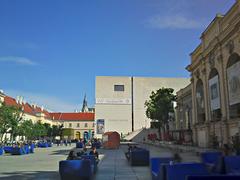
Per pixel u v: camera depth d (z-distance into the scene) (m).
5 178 16.27
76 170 13.14
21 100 114.69
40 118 124.62
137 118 104.31
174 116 64.19
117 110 104.31
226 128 33.31
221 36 33.53
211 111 38.81
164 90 63.25
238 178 6.65
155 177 12.63
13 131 65.88
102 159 27.44
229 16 32.53
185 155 29.66
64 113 146.62
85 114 143.88
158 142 56.91
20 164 24.88
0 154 38.84
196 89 45.81
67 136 118.25
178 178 9.31
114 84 105.62
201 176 6.70
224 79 34.00
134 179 15.01
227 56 32.78
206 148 37.00
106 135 50.62
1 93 88.06
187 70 49.31
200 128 43.44
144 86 106.38
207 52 38.88
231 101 31.98
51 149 53.91
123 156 31.34
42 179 15.82
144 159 20.73
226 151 20.80
